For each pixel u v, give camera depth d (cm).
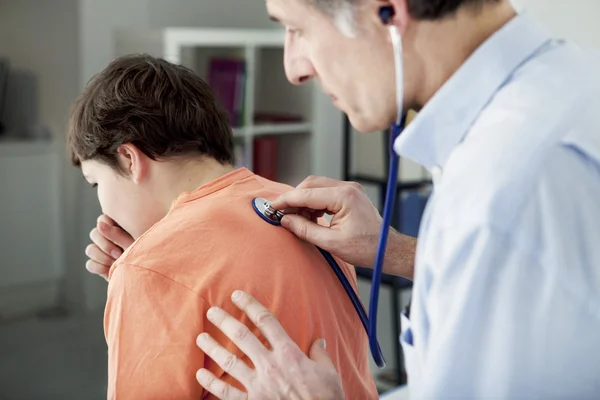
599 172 73
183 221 104
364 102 82
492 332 71
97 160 118
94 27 368
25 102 399
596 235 70
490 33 79
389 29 77
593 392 71
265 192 117
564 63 78
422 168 327
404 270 115
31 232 384
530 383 70
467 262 72
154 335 100
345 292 117
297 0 79
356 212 112
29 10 387
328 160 405
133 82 115
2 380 317
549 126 74
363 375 121
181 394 100
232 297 99
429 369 73
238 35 350
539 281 70
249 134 360
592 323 69
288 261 106
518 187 71
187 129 116
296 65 84
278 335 97
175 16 394
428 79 80
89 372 330
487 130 76
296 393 94
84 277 389
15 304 388
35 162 380
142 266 100
